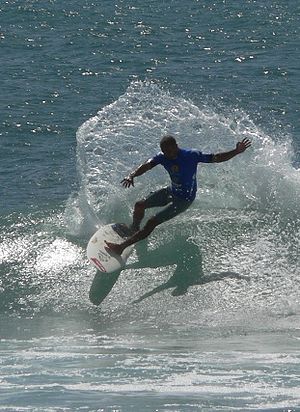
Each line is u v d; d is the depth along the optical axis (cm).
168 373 3133
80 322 4041
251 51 11756
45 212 5078
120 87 9981
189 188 4250
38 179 6512
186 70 10712
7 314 4159
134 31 13088
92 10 14800
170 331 3888
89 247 4350
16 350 3569
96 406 2708
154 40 12450
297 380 3014
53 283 4394
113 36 12762
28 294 4322
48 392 2864
